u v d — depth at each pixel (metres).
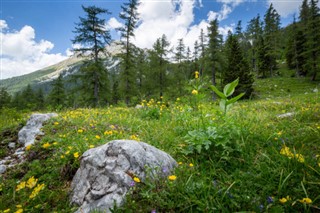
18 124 6.15
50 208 2.34
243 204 1.93
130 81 27.33
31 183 2.40
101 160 2.55
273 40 57.69
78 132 4.47
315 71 35.81
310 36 36.91
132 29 26.62
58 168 3.10
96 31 24.16
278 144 3.08
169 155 2.87
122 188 2.21
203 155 2.95
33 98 54.38
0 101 52.06
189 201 1.92
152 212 1.83
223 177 2.40
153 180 2.28
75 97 23.94
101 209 2.08
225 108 3.28
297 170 2.30
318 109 5.36
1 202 2.50
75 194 2.44
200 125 3.85
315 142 3.09
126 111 8.46
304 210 1.85
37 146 3.99
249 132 3.44
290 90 32.09
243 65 30.61
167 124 4.90
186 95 5.78
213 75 32.44
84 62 25.27
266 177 2.30
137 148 2.58
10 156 4.25
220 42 32.59
